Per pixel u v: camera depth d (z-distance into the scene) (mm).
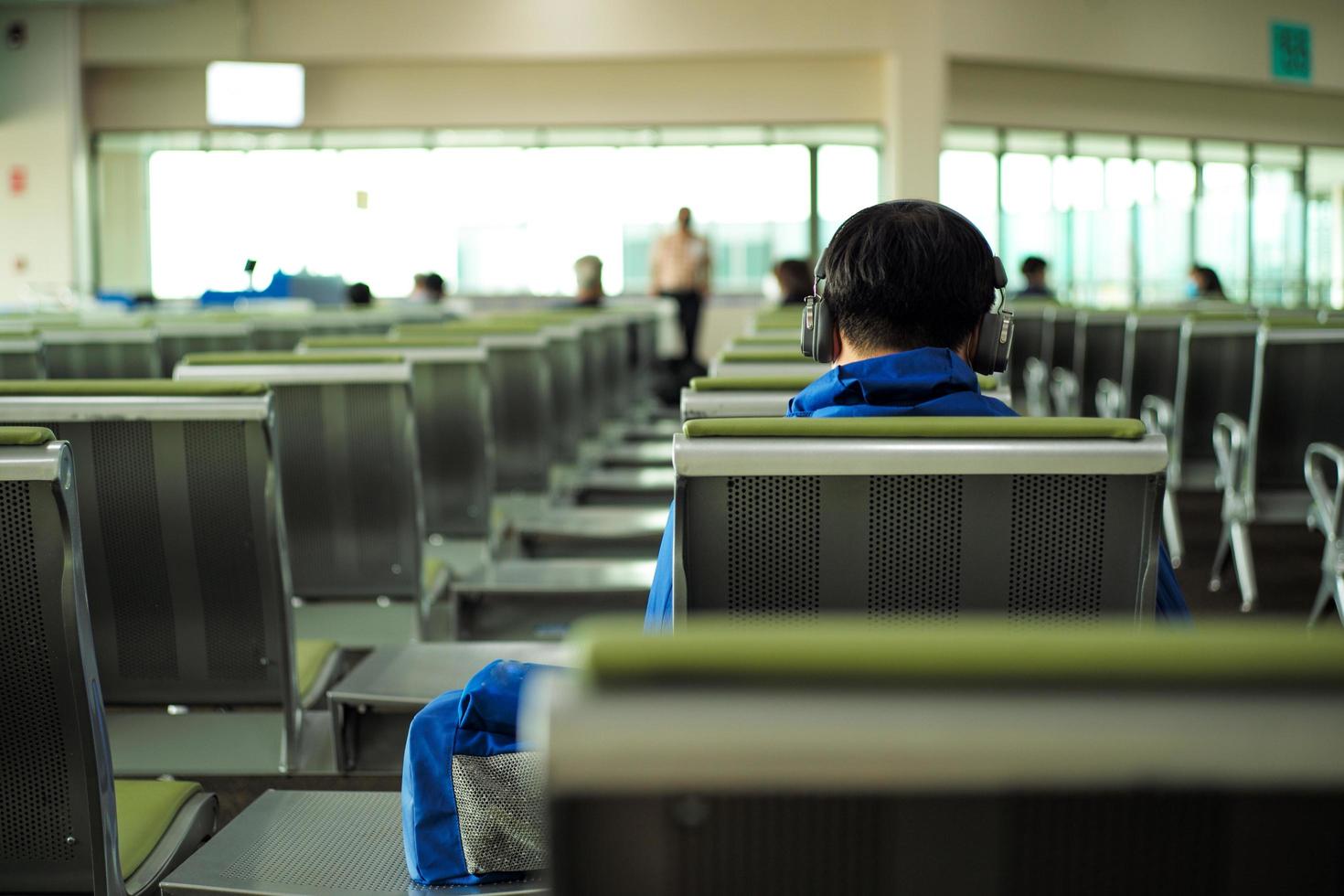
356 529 2979
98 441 2072
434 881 1557
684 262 13078
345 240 15633
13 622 1361
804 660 513
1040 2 14789
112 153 15125
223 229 15469
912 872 560
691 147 15703
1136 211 17438
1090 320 6527
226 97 14234
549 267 15891
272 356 2879
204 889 1577
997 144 16578
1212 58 15984
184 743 2328
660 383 11625
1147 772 513
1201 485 5180
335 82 14867
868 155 15508
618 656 514
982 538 1280
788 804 555
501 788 1561
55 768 1421
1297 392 4059
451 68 14906
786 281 7312
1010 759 513
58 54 14219
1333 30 16891
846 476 1263
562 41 14219
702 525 1276
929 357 1451
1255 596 4543
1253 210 18125
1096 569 1287
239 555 2145
